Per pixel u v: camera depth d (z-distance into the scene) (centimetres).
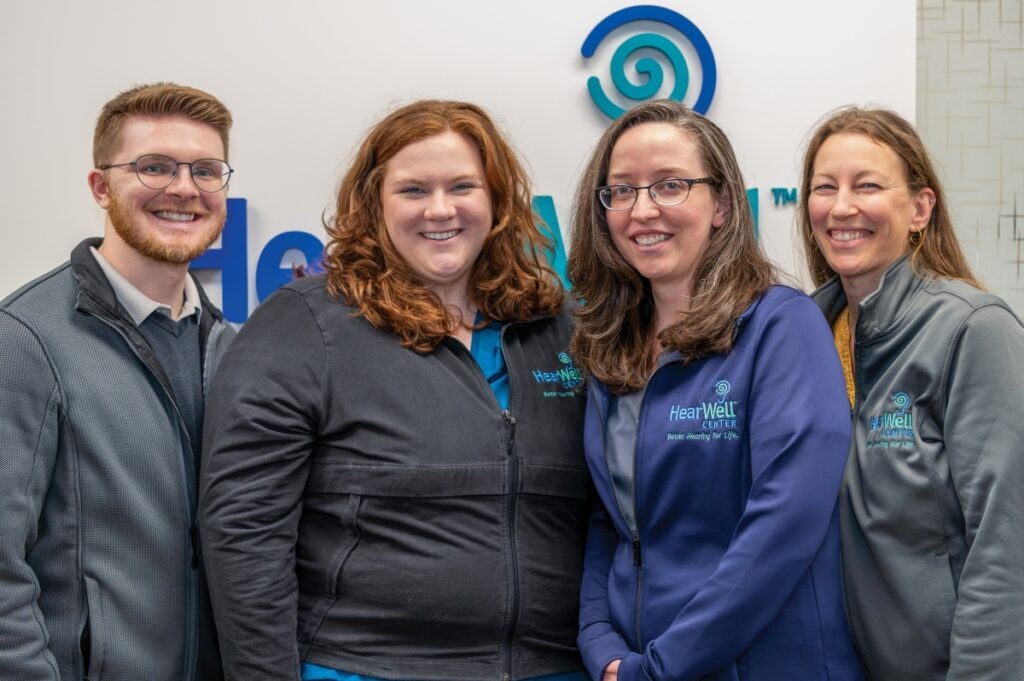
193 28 304
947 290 175
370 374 174
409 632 169
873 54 297
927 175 190
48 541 175
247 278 304
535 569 176
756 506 157
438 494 170
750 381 166
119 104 194
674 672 156
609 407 183
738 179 178
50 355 175
